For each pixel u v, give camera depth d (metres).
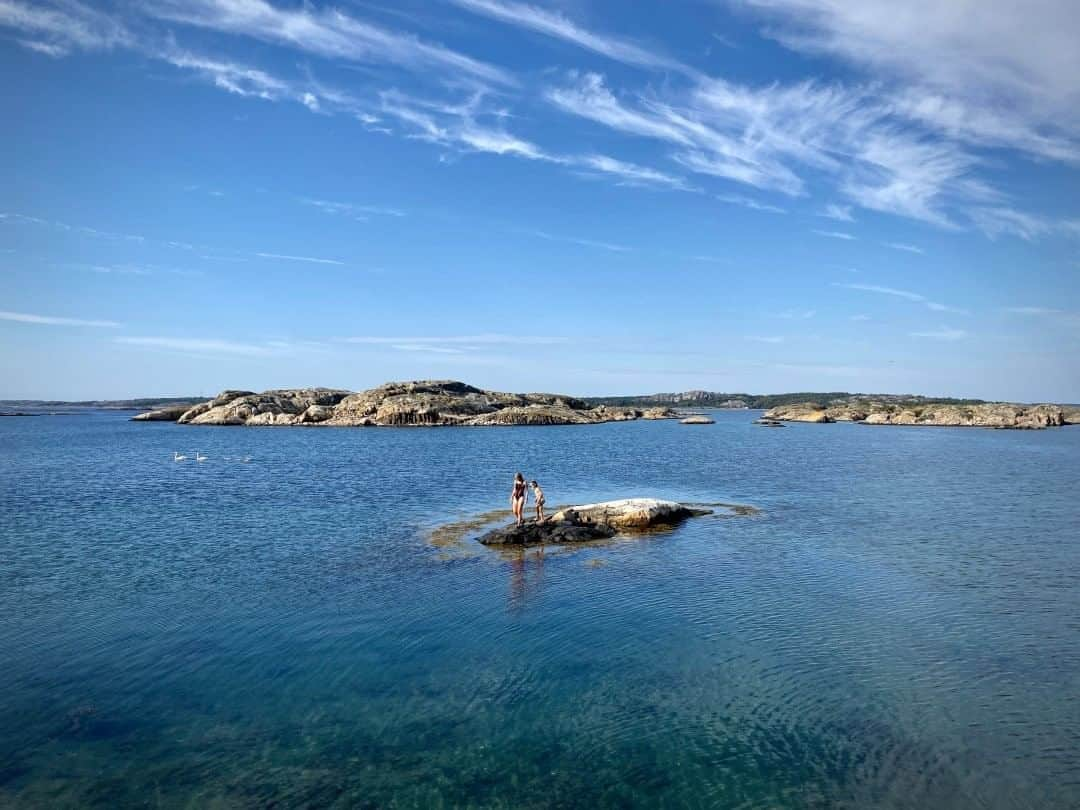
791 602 23.62
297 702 16.36
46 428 176.00
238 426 179.12
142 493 51.56
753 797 12.58
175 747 14.32
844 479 62.62
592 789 12.91
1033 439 136.12
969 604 23.30
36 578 26.75
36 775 13.24
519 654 19.14
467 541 33.84
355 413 180.88
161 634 20.64
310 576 27.22
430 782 13.15
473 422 186.00
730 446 112.62
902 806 12.20
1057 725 14.95
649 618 22.03
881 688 16.81
